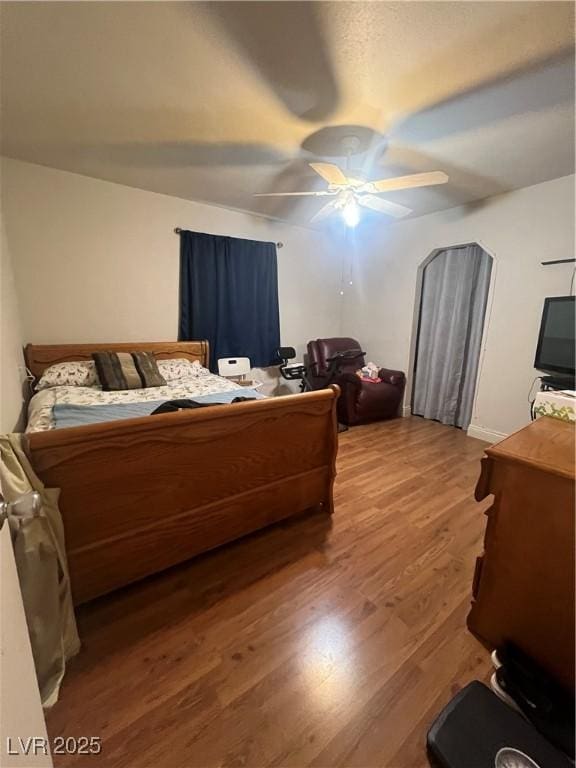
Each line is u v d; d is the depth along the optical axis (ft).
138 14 4.14
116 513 4.58
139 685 3.84
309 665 4.09
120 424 4.29
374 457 10.12
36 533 3.62
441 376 13.24
